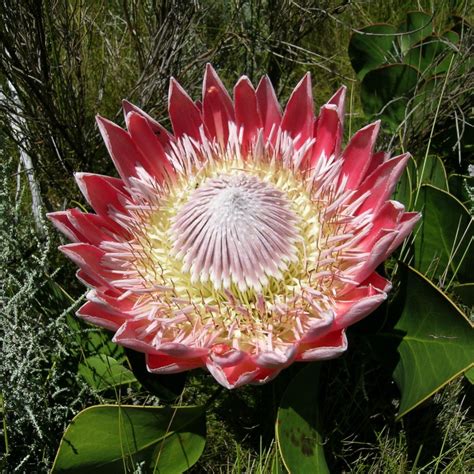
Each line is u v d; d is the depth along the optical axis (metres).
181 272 0.38
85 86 0.56
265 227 0.37
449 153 0.56
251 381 0.32
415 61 0.58
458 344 0.34
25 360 0.38
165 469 0.37
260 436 0.40
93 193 0.39
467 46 0.54
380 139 0.57
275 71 0.62
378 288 0.35
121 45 0.58
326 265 0.37
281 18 0.59
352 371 0.43
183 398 0.44
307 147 0.40
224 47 0.58
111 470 0.37
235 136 0.42
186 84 0.58
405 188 0.46
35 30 0.49
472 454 0.41
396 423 0.42
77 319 0.43
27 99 0.52
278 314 0.36
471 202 0.49
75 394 0.42
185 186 0.42
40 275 0.43
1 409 0.38
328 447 0.41
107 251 0.38
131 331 0.34
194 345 0.35
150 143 0.42
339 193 0.39
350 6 0.67
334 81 0.65
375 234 0.36
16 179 0.54
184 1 0.54
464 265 0.45
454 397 0.42
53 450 0.40
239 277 0.37
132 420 0.36
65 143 0.55
